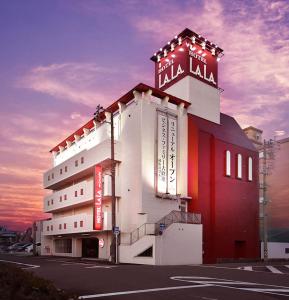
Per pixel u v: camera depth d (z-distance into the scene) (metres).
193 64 44.56
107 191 38.22
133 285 16.12
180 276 19.83
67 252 51.78
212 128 43.69
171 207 38.12
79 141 52.03
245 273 22.05
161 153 38.44
